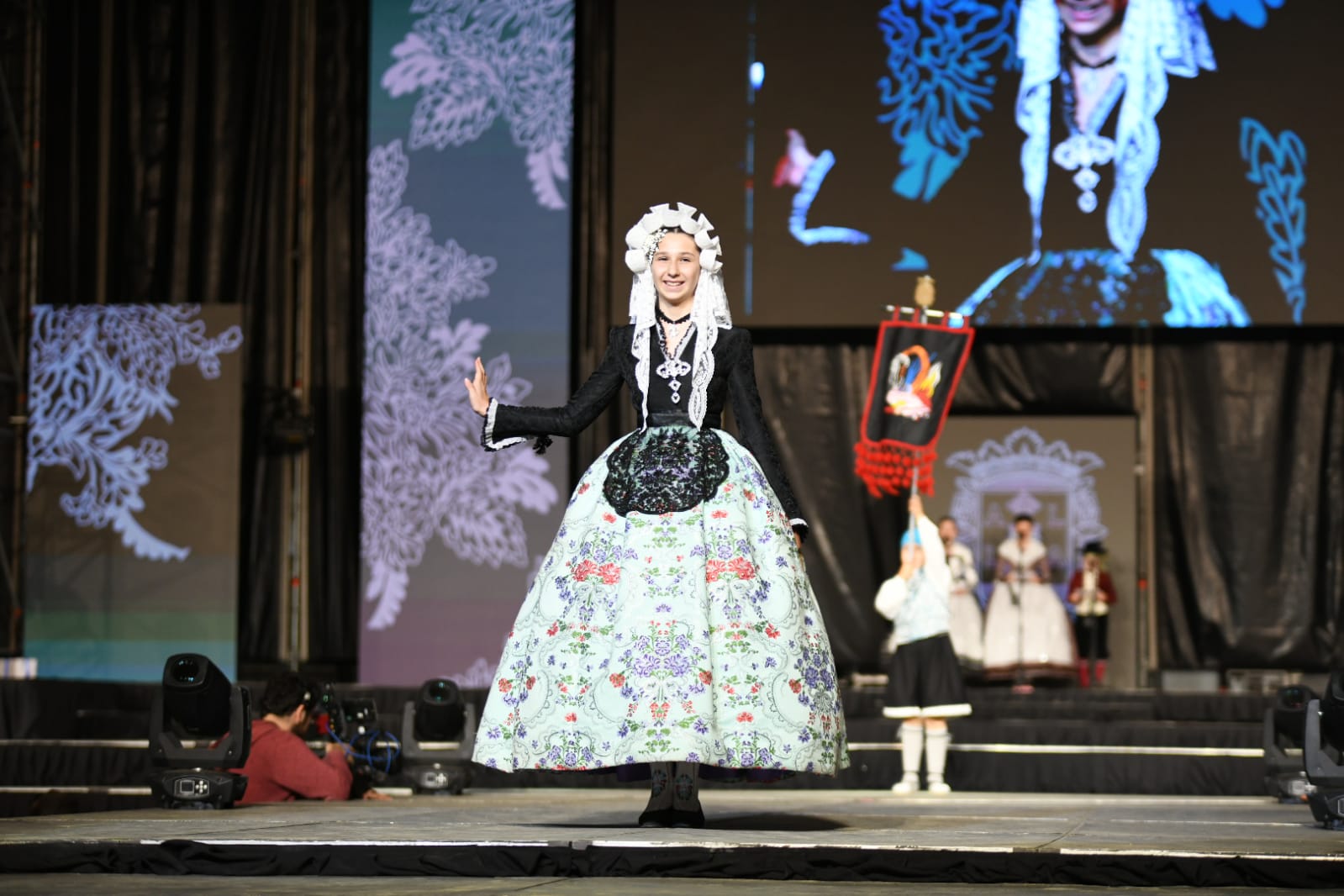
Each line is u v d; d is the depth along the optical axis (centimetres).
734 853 269
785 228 1127
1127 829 339
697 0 1141
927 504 1210
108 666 1044
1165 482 1206
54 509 1060
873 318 1123
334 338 1223
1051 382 1218
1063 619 1152
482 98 1156
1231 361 1205
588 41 1193
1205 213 1102
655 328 353
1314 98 1096
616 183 1141
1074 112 1118
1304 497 1188
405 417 1136
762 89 1134
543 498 1121
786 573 336
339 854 269
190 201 1216
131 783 805
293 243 1222
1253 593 1186
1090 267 1109
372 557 1126
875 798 704
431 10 1166
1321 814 374
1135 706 984
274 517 1209
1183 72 1109
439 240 1148
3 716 869
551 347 1134
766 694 324
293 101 1222
